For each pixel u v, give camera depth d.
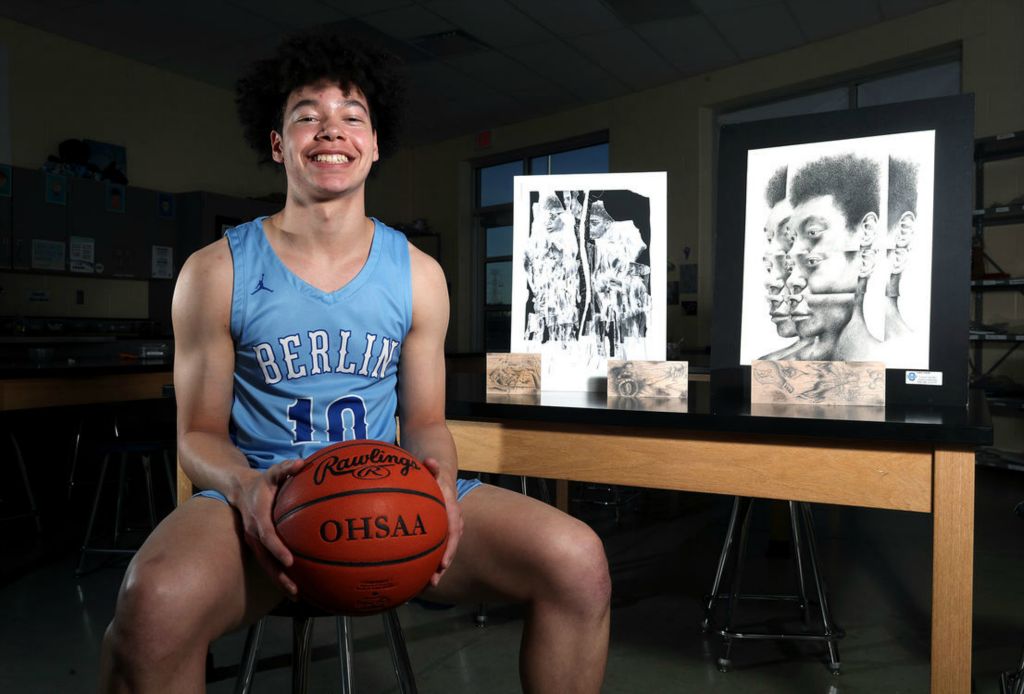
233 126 8.04
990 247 5.80
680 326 7.84
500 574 1.17
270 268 1.24
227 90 7.96
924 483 1.30
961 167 1.56
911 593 2.77
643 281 1.89
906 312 1.59
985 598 2.70
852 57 6.60
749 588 2.83
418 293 1.34
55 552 3.33
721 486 1.44
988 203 5.77
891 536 3.59
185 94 7.59
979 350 5.79
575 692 1.13
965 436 1.22
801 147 1.71
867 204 1.64
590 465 1.55
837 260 1.66
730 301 1.76
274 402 1.26
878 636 2.35
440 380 1.41
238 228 1.30
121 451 3.05
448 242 9.99
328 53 1.30
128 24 6.32
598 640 1.13
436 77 7.66
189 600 0.93
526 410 1.57
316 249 1.26
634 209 1.91
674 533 3.70
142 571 0.93
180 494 1.67
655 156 8.02
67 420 4.86
